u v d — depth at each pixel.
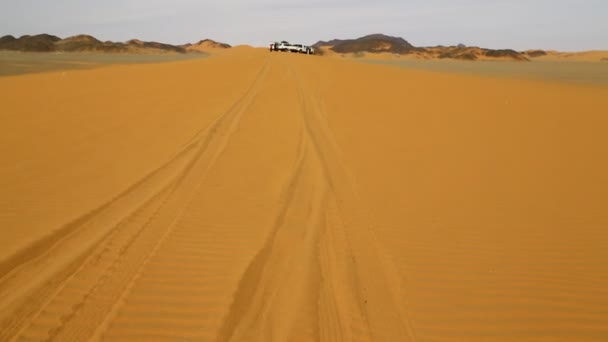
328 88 20.33
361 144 10.50
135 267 4.71
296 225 5.94
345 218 6.25
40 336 3.62
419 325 3.96
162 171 8.12
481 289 4.54
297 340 3.68
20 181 7.35
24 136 10.55
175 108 14.88
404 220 6.21
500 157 9.46
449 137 11.29
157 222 5.88
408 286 4.57
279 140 10.70
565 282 4.71
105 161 8.70
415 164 8.92
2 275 4.47
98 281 4.43
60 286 4.32
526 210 6.62
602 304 4.33
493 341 3.79
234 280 4.52
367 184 7.70
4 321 3.78
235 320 3.90
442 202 6.90
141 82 21.92
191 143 10.22
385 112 14.77
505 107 16.06
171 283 4.43
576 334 3.90
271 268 4.80
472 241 5.60
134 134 11.05
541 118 13.93
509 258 5.19
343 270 4.83
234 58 41.62
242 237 5.52
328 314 4.06
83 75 25.08
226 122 12.66
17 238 5.26
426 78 26.17
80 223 5.75
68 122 12.33
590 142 10.73
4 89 18.72
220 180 7.72
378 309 4.17
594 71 60.19
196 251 5.11
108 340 3.61
